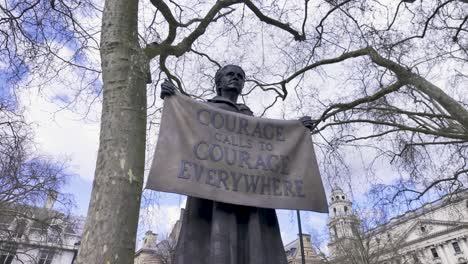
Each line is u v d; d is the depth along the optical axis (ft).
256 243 7.51
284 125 9.91
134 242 7.07
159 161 7.69
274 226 8.34
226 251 7.23
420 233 159.84
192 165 7.98
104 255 6.41
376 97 25.03
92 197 7.26
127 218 7.05
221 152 8.55
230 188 8.10
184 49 17.31
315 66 25.89
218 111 9.22
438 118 26.71
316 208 8.71
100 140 8.09
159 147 7.85
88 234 6.71
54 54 18.62
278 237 8.18
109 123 8.19
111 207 6.98
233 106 10.00
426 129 25.67
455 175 29.89
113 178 7.34
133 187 7.51
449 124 26.84
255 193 8.30
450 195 33.42
